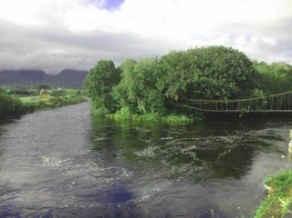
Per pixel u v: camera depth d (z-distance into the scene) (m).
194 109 67.38
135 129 54.78
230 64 68.88
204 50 75.12
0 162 33.75
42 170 30.70
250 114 72.06
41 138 47.47
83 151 38.75
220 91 65.50
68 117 75.31
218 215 20.44
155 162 33.41
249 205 21.80
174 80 64.38
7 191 25.03
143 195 24.16
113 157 35.69
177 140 44.62
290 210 15.34
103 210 21.62
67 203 22.78
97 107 78.31
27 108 90.75
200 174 29.16
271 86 76.81
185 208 21.73
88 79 76.94
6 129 56.22
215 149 38.69
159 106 65.75
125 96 69.44
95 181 27.38
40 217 20.70
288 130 52.31
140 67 66.94
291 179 23.52
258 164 31.94
